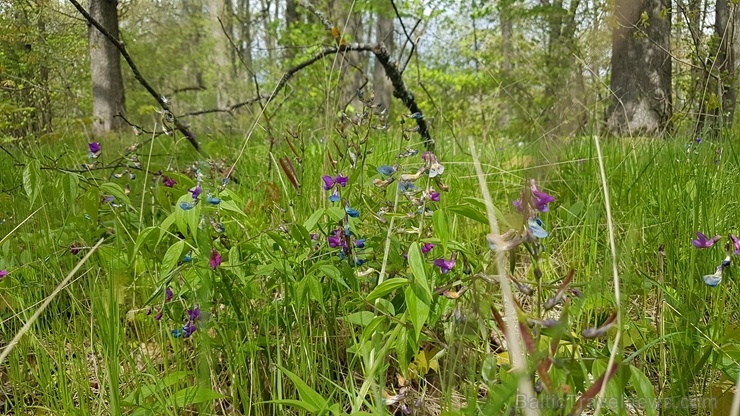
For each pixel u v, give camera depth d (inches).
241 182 112.1
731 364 52.0
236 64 693.3
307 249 69.2
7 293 76.7
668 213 86.7
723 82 160.4
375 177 85.2
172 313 67.6
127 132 262.7
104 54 334.0
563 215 102.8
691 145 121.4
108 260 72.9
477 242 90.1
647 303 76.9
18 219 98.4
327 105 113.0
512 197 110.6
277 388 57.7
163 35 627.8
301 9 423.8
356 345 57.1
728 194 93.6
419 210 60.9
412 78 539.5
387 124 81.5
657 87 214.2
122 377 64.0
